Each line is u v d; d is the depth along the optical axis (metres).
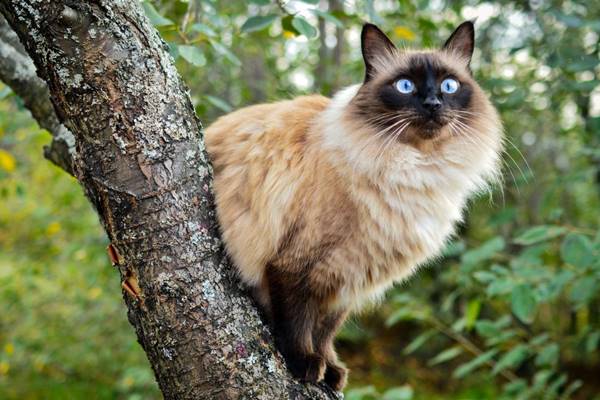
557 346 3.45
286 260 2.14
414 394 6.56
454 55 2.70
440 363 7.07
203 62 2.54
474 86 2.60
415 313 4.17
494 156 2.58
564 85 3.73
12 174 5.79
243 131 2.35
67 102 1.72
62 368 6.23
